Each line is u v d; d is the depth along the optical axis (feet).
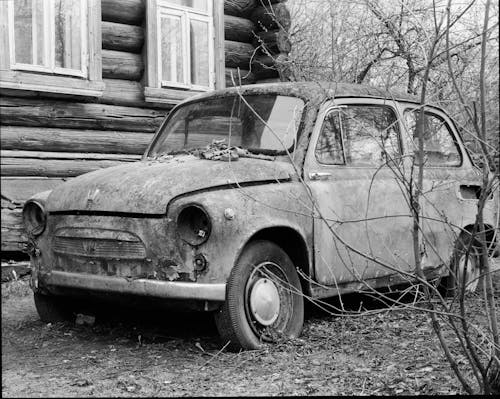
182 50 31.81
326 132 19.25
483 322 19.43
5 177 25.91
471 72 16.71
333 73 28.35
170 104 30.60
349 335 18.43
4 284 25.00
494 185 13.03
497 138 14.19
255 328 16.72
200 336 18.52
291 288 17.49
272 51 34.53
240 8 34.68
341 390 14.21
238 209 16.31
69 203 17.66
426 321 19.83
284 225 17.13
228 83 34.17
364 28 27.66
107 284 16.80
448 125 23.40
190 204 16.01
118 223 16.66
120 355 16.90
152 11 30.19
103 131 28.78
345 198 18.88
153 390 14.25
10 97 26.35
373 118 20.63
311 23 39.27
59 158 27.32
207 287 15.84
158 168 17.57
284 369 15.53
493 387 13.08
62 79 26.96
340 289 18.85
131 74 30.09
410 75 23.02
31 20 26.71
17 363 16.30
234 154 18.17
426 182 21.39
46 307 19.92
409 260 20.54
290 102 19.62
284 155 18.60
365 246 19.29
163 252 16.14
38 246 18.63
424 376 15.05
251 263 16.66
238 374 15.23
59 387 14.48
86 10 27.78
